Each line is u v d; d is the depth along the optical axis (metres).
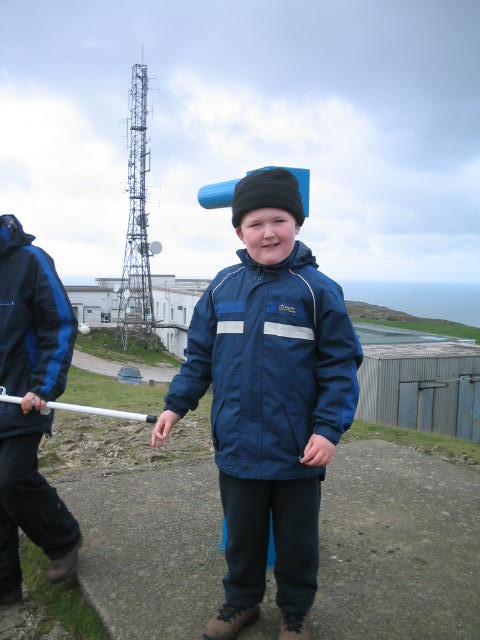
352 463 4.10
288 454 1.92
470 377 18.11
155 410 8.86
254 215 1.98
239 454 1.95
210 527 3.04
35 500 2.34
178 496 3.46
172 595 2.39
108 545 2.83
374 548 2.84
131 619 2.23
